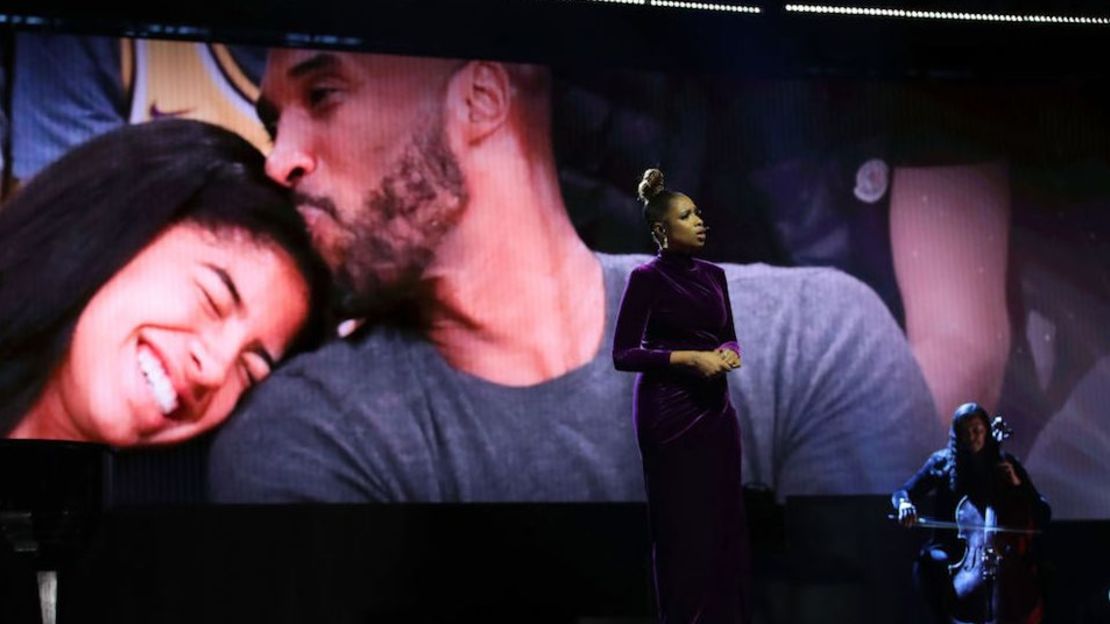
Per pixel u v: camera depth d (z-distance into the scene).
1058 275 11.70
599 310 10.98
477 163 10.91
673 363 6.71
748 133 11.41
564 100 11.13
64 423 9.89
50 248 10.00
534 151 11.02
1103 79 11.94
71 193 10.09
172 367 10.12
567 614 10.30
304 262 10.48
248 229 10.38
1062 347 11.63
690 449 6.73
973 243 11.64
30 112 10.08
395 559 10.05
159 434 10.05
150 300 10.13
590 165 11.12
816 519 9.70
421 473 10.51
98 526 7.51
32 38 10.14
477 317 10.76
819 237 11.43
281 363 10.36
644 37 11.30
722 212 11.28
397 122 10.79
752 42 11.45
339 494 10.34
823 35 11.52
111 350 10.02
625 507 10.55
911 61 11.70
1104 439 11.55
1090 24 11.54
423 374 10.61
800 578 9.58
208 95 10.44
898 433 11.31
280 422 10.30
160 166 10.28
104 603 9.42
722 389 6.86
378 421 10.47
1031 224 11.73
